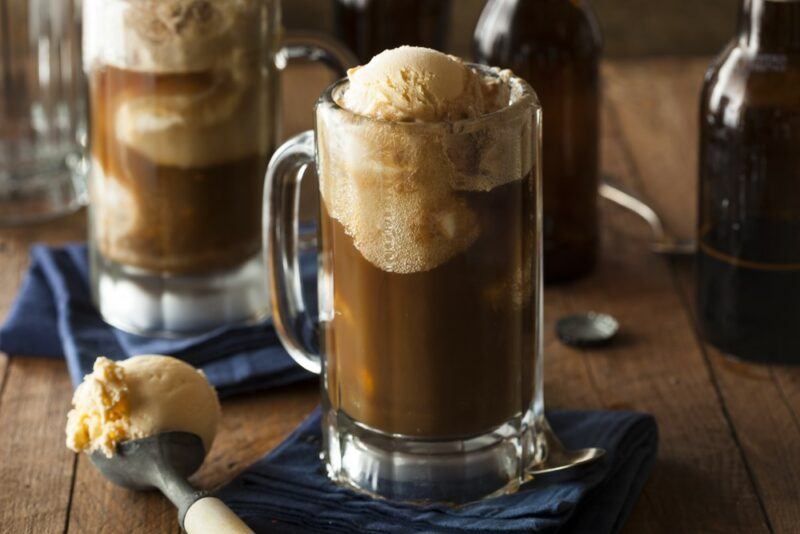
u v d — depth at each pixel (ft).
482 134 2.77
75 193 4.17
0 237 3.96
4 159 4.12
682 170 4.18
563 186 3.66
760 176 3.26
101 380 2.92
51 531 2.94
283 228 3.08
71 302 3.53
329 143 2.82
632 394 3.30
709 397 3.28
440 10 4.07
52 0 4.12
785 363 3.36
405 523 2.87
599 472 2.94
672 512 2.97
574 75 3.62
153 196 3.40
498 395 2.89
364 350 2.87
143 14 3.30
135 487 2.98
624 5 6.61
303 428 3.12
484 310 2.84
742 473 3.06
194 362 3.36
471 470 2.90
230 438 3.18
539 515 2.84
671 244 3.85
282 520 2.91
